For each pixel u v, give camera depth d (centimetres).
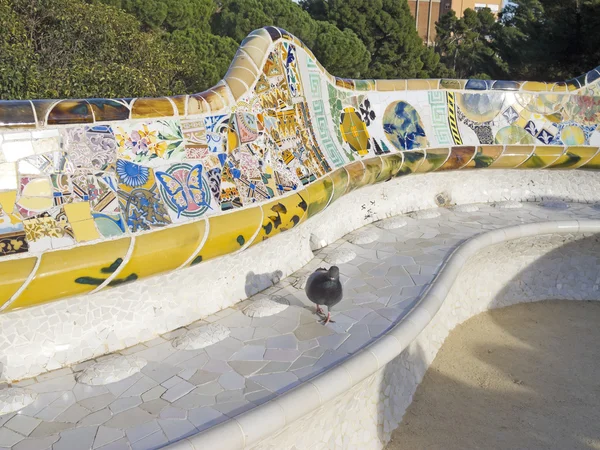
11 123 416
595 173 922
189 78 1367
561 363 632
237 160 554
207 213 506
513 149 876
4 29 938
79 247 428
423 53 3111
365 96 815
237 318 532
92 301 463
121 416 382
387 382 509
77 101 454
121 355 462
